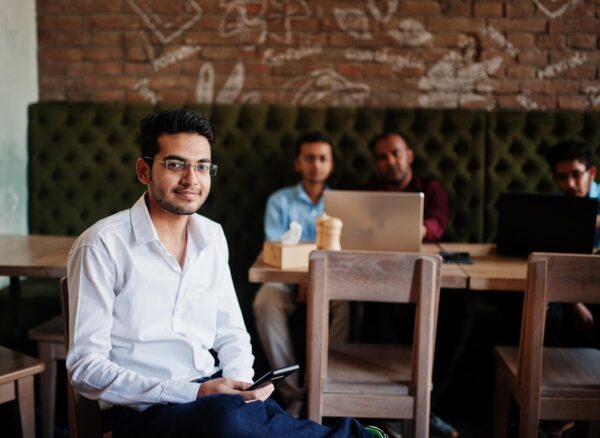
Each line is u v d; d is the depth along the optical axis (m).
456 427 2.93
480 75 3.94
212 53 3.98
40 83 4.03
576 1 3.86
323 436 1.50
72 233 3.84
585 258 1.99
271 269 2.44
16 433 2.12
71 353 1.55
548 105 3.93
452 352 2.82
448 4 3.90
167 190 1.62
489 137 3.76
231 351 1.84
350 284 2.05
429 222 3.26
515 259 2.75
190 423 1.46
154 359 1.66
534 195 2.78
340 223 2.58
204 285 1.76
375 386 2.15
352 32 3.94
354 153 3.77
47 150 3.82
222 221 3.84
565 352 2.50
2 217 3.56
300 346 3.12
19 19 3.74
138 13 3.97
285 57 3.98
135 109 3.85
